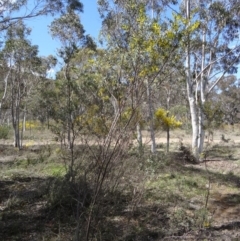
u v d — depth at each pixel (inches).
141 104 192.2
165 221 260.4
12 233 233.1
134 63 177.8
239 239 234.8
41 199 305.1
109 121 201.2
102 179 191.2
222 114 479.5
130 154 229.9
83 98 226.8
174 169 450.0
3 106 1039.0
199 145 632.4
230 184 402.0
